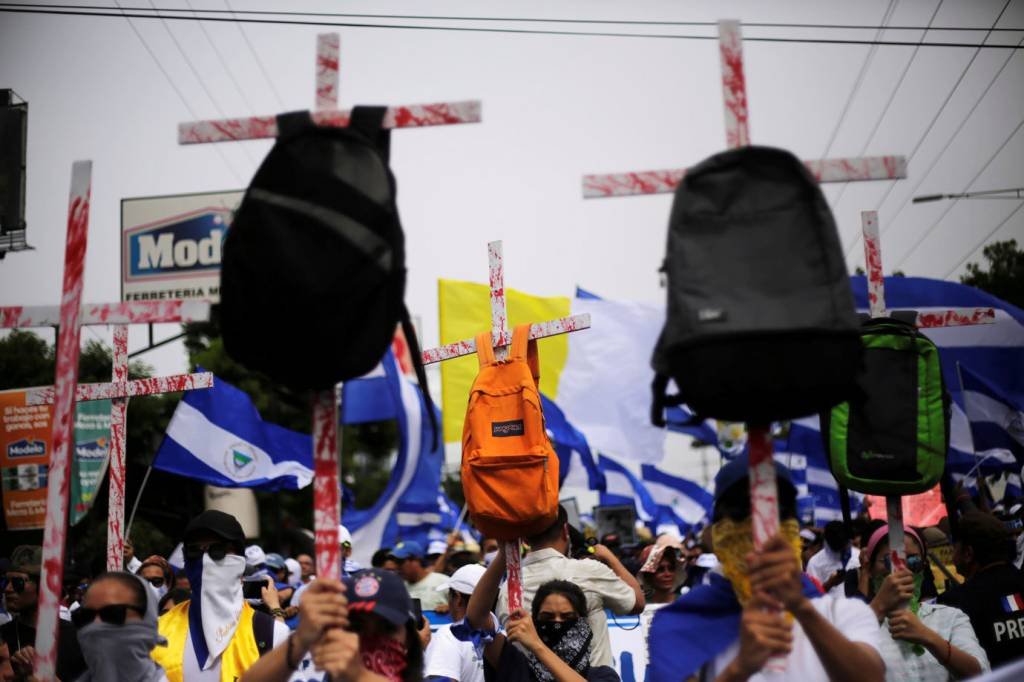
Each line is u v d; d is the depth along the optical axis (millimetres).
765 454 3240
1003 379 10641
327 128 3361
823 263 3104
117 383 5234
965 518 5516
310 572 11141
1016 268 18359
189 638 5184
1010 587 5320
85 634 4234
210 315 3758
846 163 3365
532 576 5406
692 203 3209
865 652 3268
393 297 3350
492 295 5031
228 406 10023
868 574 5125
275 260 3254
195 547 5230
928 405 4523
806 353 3031
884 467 4457
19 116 15562
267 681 3463
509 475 4695
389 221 3324
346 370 3330
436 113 3457
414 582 10625
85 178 3895
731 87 3465
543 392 12328
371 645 3607
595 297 13328
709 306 3086
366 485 42125
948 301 10922
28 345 21047
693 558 9945
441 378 11367
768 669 3471
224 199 19875
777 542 3127
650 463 12930
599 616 5320
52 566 3691
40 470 11508
